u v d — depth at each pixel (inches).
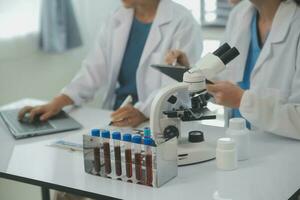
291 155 60.9
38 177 56.8
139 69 91.1
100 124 78.4
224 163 56.6
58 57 133.8
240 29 79.5
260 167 57.5
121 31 93.9
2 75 120.9
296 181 53.4
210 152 59.7
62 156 63.7
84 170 58.2
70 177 56.5
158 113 55.7
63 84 137.2
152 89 90.9
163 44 89.7
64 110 87.8
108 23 97.7
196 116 57.7
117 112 76.0
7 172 58.6
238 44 79.2
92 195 52.1
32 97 129.3
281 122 64.1
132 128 70.9
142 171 53.2
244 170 56.7
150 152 52.1
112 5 138.8
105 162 55.6
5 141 70.9
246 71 79.7
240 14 82.2
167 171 53.8
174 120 58.4
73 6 129.7
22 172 58.5
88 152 56.7
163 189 52.2
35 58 127.6
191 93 56.5
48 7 122.8
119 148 54.4
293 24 72.2
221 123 78.0
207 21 121.0
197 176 55.4
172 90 56.2
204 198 49.9
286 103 65.7
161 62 88.5
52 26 124.4
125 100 86.6
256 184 52.9
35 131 73.2
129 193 51.6
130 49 94.0
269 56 73.7
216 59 58.6
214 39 119.0
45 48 125.1
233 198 49.8
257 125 65.1
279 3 74.4
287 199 49.5
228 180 54.1
